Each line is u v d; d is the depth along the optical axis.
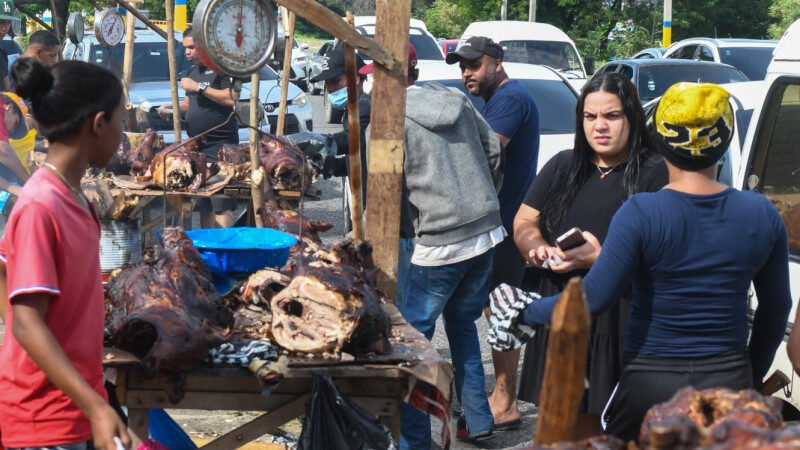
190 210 6.28
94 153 2.67
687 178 2.81
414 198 4.63
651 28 32.25
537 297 3.06
